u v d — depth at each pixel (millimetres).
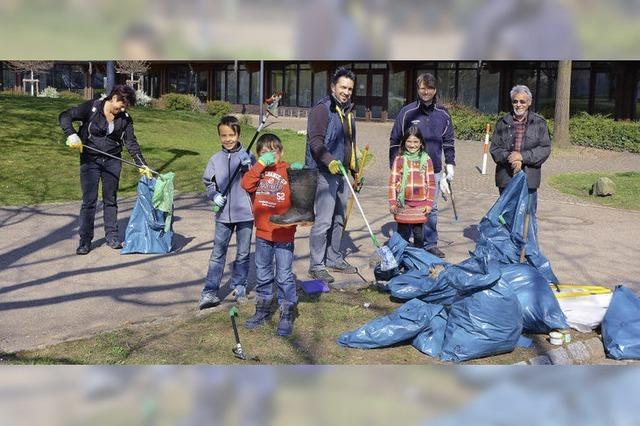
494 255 5652
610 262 7949
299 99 38312
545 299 5383
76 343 4996
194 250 8016
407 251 6250
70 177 12531
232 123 5824
